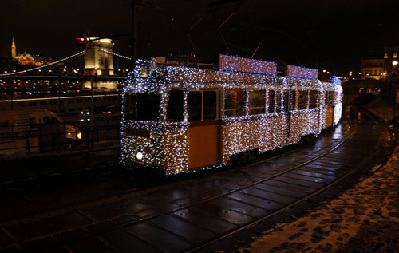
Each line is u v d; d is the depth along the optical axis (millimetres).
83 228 5793
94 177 9078
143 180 8836
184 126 8789
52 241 5273
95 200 7273
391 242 4895
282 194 8031
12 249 4980
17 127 14172
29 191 7793
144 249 5070
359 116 35000
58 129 12094
